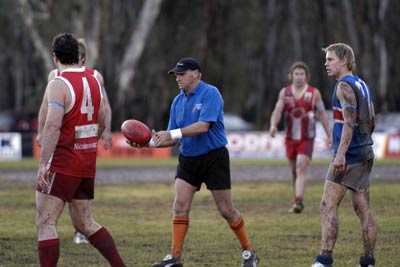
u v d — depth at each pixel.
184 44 157.25
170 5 157.12
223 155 32.47
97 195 59.47
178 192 32.56
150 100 158.62
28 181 71.56
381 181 68.69
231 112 175.62
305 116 50.12
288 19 157.12
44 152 28.14
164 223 45.38
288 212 49.59
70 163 28.67
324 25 154.00
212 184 32.38
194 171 32.47
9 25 157.62
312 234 41.09
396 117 146.62
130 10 148.62
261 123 158.50
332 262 31.38
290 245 38.09
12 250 37.03
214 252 36.38
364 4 153.25
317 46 156.25
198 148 32.25
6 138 113.62
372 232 31.69
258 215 48.22
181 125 32.66
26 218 47.41
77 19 137.38
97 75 34.66
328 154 109.06
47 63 139.88
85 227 29.69
